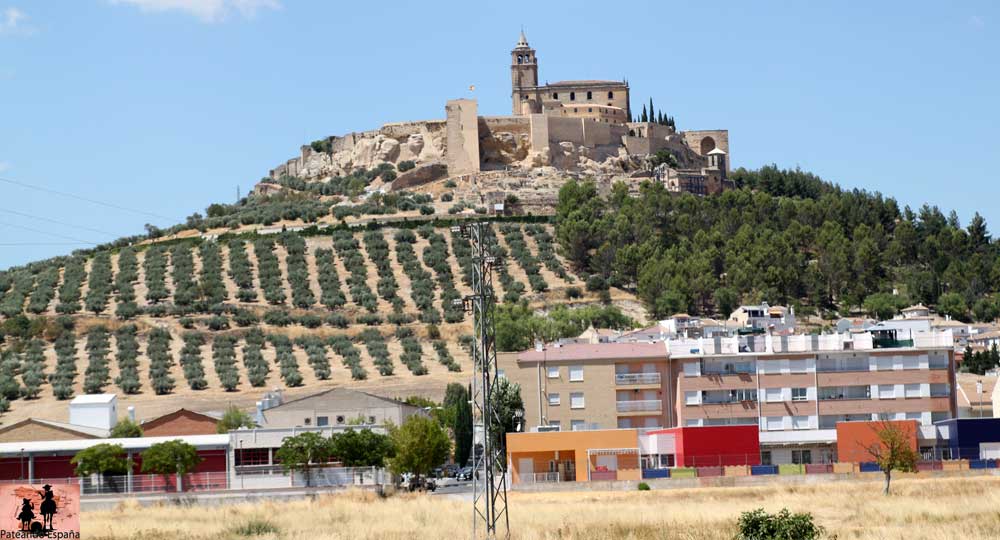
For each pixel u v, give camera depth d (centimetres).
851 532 8600
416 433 14100
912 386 14950
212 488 13575
